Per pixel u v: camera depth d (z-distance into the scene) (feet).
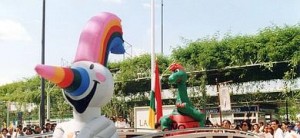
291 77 87.92
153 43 67.77
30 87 162.61
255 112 95.40
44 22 80.33
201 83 97.35
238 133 48.93
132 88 114.83
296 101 92.43
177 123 51.80
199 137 44.37
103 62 29.76
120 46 32.19
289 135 50.57
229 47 93.56
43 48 79.97
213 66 95.71
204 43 97.04
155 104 60.49
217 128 46.47
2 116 153.38
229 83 98.53
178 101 52.80
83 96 27.68
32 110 157.48
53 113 136.87
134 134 49.16
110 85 28.58
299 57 85.25
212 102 99.45
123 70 114.32
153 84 62.80
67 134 27.81
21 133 62.69
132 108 116.57
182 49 99.25
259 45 89.76
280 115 102.83
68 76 26.43
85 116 28.12
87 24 30.42
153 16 69.10
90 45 29.27
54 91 130.11
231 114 98.22
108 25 30.71
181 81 53.11
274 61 88.38
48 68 25.46
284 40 87.04
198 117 52.37
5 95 174.19
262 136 52.42
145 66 111.14
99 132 27.86
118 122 66.13
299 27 86.74
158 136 40.14
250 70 93.04
